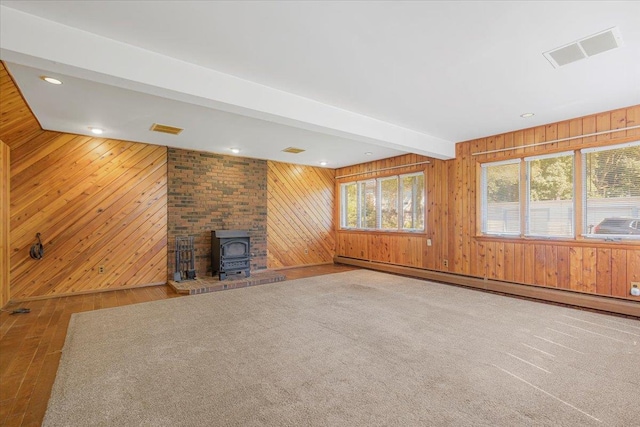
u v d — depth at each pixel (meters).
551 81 3.04
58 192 4.70
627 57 2.56
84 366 2.47
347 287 5.21
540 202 4.58
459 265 5.51
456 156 5.57
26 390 2.19
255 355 2.67
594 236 4.05
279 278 5.81
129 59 2.40
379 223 7.12
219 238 5.65
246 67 2.78
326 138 5.05
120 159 5.17
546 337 3.05
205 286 5.07
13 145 4.36
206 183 6.05
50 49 2.10
